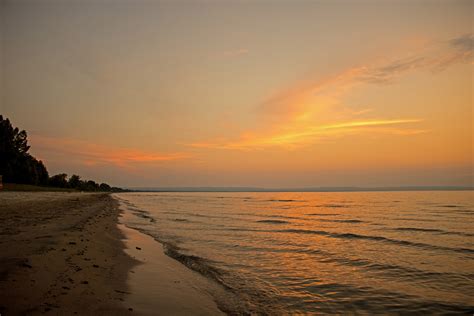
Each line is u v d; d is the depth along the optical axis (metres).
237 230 26.22
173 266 13.20
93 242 15.20
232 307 8.92
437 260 15.52
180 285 10.49
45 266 9.47
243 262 14.55
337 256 16.27
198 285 10.72
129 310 7.59
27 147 102.06
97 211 37.03
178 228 26.77
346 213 47.41
